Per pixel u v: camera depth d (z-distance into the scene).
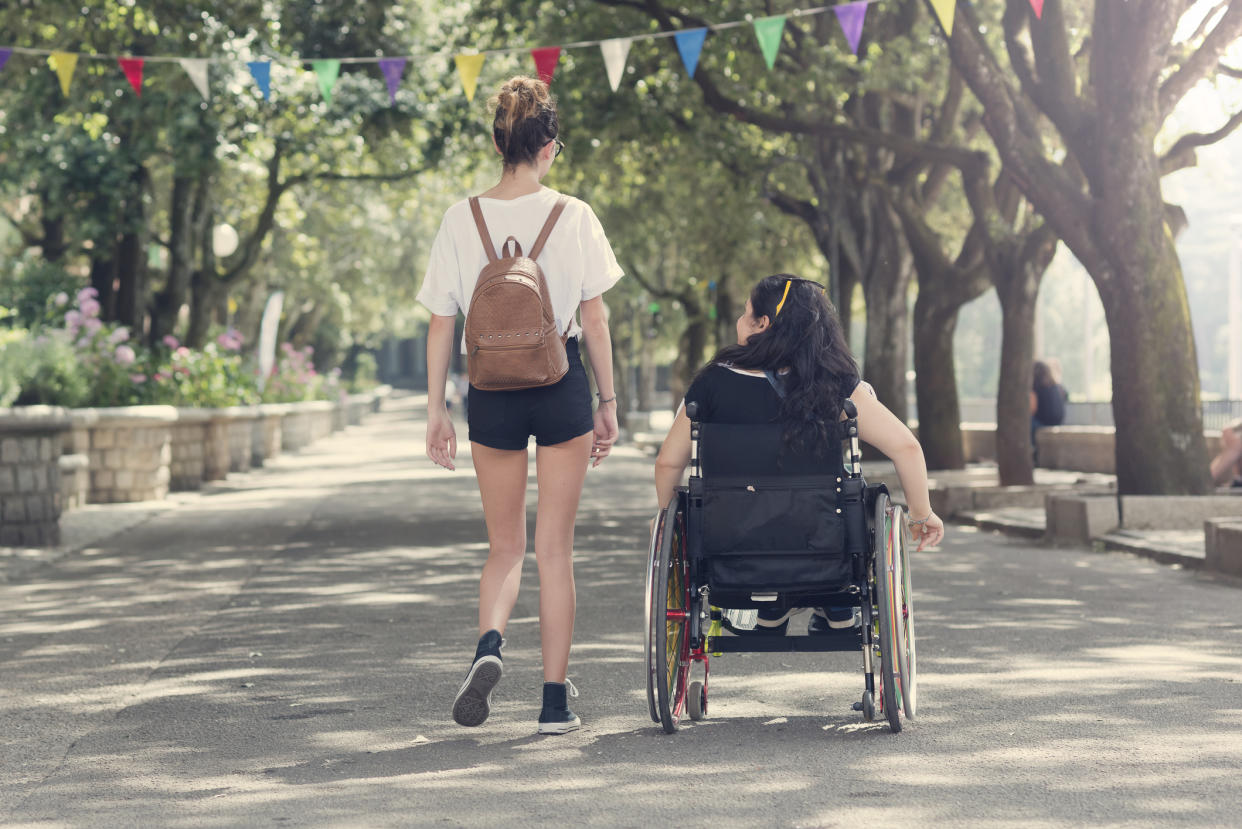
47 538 14.66
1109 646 8.07
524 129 5.89
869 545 5.82
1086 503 14.49
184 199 30.53
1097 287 15.28
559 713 6.01
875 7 22.75
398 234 51.81
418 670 7.64
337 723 6.31
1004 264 20.80
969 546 14.75
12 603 10.72
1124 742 5.60
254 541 15.63
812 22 23.62
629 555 13.70
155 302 30.95
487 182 43.56
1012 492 18.31
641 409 53.38
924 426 22.86
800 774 5.19
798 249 32.25
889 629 5.64
